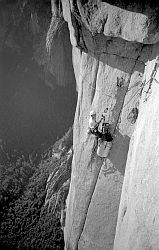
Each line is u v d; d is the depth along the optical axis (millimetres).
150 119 11797
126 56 14305
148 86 13180
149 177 10703
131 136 14875
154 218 9828
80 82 17406
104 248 17719
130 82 14703
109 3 12453
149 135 11438
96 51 15211
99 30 13656
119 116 15289
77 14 13852
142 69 14203
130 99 14766
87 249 18859
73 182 19156
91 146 16734
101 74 15766
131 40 12930
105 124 15078
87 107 16953
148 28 12016
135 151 13086
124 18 12578
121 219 14008
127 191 13555
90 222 17906
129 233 11953
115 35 13336
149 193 10484
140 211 10992
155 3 11438
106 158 16141
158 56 12641
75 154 18297
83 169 17484
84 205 17906
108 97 15555
